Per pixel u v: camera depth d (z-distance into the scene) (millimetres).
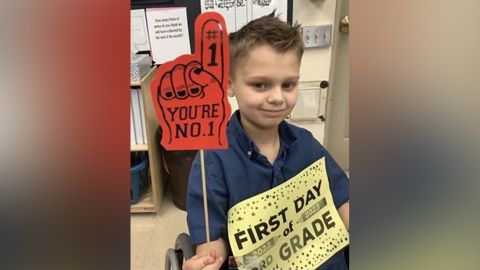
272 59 736
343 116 2230
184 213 2084
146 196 2150
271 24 767
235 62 766
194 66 607
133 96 1971
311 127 2109
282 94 759
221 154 802
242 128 816
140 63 1935
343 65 2135
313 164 846
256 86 757
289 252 789
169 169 2098
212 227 789
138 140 2051
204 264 727
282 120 826
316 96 2068
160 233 1923
